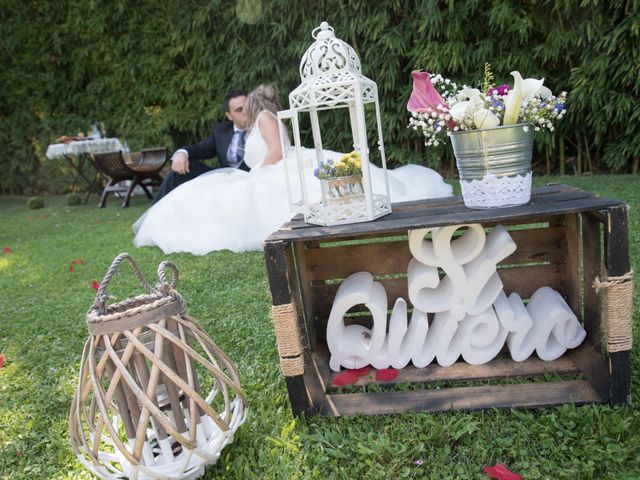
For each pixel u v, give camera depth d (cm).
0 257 404
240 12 534
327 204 149
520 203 142
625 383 134
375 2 480
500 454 123
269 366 177
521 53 448
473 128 143
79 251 393
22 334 235
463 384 160
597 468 116
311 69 150
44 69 739
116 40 657
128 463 120
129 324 112
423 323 164
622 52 402
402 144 536
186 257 336
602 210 128
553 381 153
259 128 386
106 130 720
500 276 190
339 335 168
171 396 117
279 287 137
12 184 861
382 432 138
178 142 693
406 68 494
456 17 449
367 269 194
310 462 128
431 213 149
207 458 118
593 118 436
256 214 340
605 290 131
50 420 161
